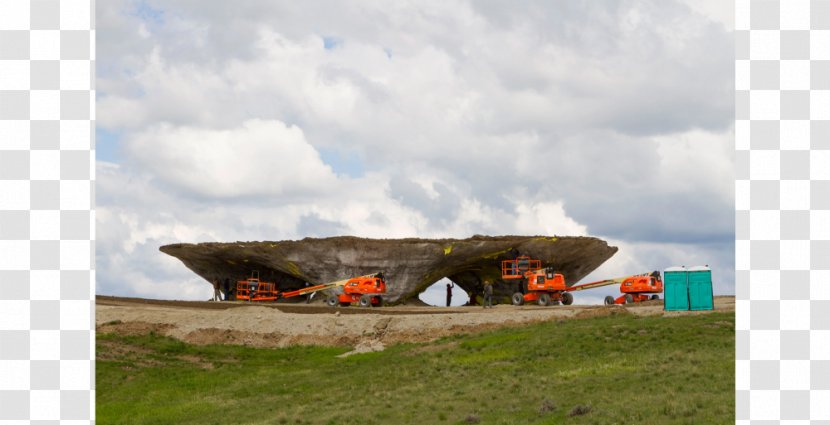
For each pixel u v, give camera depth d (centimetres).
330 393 3234
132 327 5288
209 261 9394
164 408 3278
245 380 3950
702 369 2703
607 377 2764
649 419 1970
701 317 4038
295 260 8512
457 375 3269
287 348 4966
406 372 3516
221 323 5278
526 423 2141
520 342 3950
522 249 8500
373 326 5069
